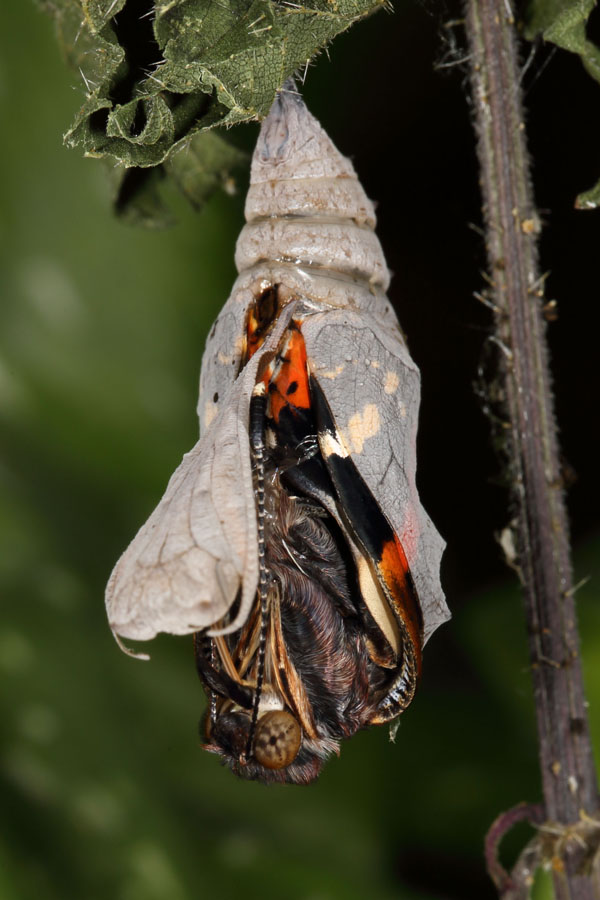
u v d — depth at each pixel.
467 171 0.23
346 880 0.20
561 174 0.23
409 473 0.17
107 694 0.20
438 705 0.22
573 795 0.17
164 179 0.19
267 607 0.17
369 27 0.22
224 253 0.22
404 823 0.20
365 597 0.17
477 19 0.17
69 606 0.20
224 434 0.17
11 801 0.19
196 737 0.20
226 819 0.20
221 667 0.17
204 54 0.16
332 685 0.17
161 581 0.16
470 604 0.23
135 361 0.21
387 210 0.23
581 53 0.18
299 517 0.17
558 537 0.18
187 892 0.19
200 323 0.21
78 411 0.21
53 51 0.21
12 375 0.21
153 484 0.21
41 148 0.21
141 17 0.17
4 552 0.20
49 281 0.21
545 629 0.18
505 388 0.18
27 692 0.20
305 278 0.17
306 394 0.17
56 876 0.19
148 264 0.21
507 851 0.20
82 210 0.21
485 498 0.24
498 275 0.18
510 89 0.17
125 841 0.19
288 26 0.17
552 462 0.18
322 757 0.17
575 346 0.25
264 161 0.17
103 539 0.20
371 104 0.23
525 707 0.21
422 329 0.24
